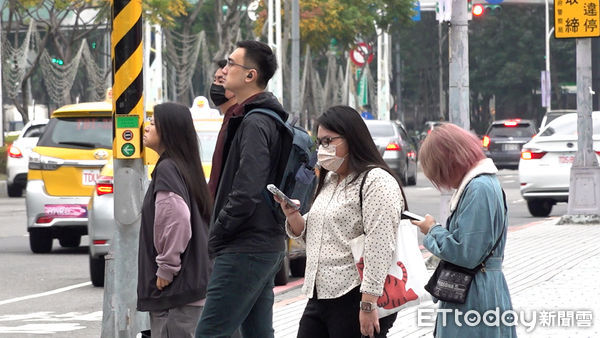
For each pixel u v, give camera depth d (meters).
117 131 17.44
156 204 14.62
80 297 25.81
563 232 36.28
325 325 13.10
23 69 88.00
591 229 36.88
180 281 14.61
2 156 73.12
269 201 13.62
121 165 17.45
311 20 99.62
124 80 17.42
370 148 12.88
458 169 12.02
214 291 13.82
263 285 14.02
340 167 12.94
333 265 12.82
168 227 14.49
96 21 87.88
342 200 12.83
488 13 157.62
